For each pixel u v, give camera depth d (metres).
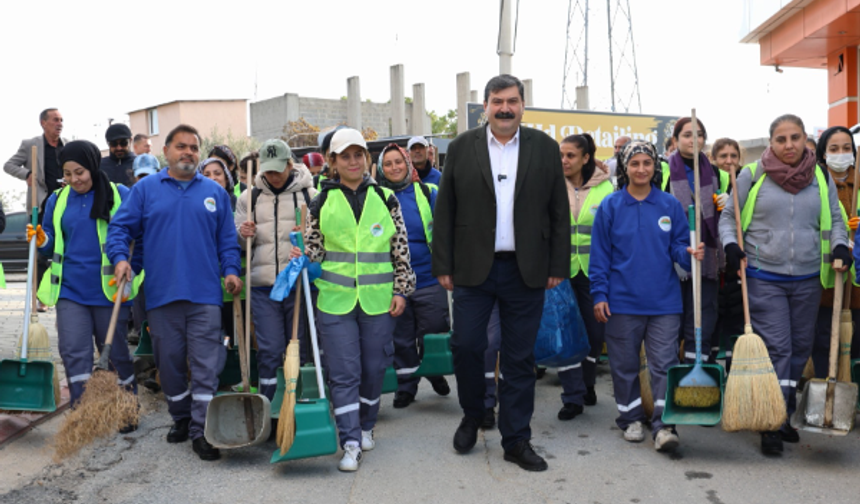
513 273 4.23
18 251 16.28
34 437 4.68
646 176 4.52
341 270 4.32
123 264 4.46
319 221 4.31
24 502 3.69
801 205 4.53
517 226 4.17
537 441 4.74
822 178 4.61
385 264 4.41
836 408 4.32
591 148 5.56
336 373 4.29
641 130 16.50
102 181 4.89
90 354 4.84
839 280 4.43
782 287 4.55
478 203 4.23
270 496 3.80
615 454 4.44
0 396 4.57
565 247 4.27
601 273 4.68
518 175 4.18
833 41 13.22
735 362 4.24
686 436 4.79
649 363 4.62
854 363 4.74
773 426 4.14
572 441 4.72
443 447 4.60
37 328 4.89
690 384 4.39
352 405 4.28
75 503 3.71
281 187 4.98
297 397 4.41
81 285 4.77
